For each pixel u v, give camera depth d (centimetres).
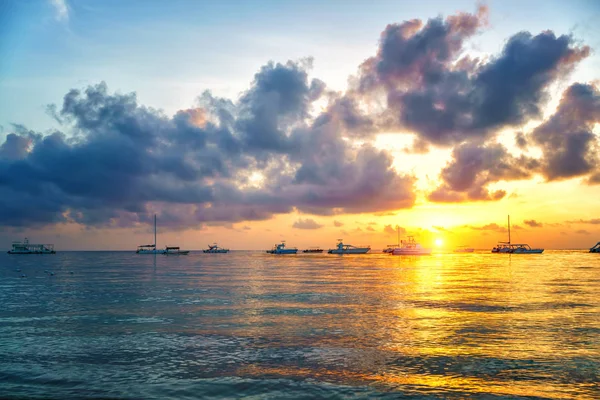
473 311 3738
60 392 1839
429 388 1848
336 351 2422
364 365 2161
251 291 5419
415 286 5984
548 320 3300
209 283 6631
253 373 2047
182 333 2895
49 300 4600
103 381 1962
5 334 2894
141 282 6875
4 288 5944
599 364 2166
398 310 3812
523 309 3828
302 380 1948
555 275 8038
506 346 2517
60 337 2798
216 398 1764
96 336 2822
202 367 2144
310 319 3384
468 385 1883
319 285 6209
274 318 3431
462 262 14438
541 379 1953
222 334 2861
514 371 2064
